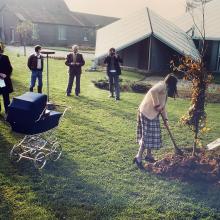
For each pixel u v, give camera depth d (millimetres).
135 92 16719
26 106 6172
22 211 5074
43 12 56625
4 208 5121
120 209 5262
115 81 13469
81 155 7352
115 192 5777
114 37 27969
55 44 56438
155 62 25641
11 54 32094
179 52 24375
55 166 6680
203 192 5934
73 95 13867
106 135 8844
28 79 17031
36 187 5781
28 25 47875
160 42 25609
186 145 8391
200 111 7297
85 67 26406
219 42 27328
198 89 7227
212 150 7812
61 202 5367
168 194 5816
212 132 9781
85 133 8891
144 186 6062
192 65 7207
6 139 7953
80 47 53500
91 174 6410
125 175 6469
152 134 6742
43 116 6430
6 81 9453
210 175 6355
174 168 6609
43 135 8281
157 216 5137
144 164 7039
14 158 6926
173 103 14000
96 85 17234
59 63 26594
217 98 15656
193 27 28984
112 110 11695
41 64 12727
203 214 5266
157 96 6598
